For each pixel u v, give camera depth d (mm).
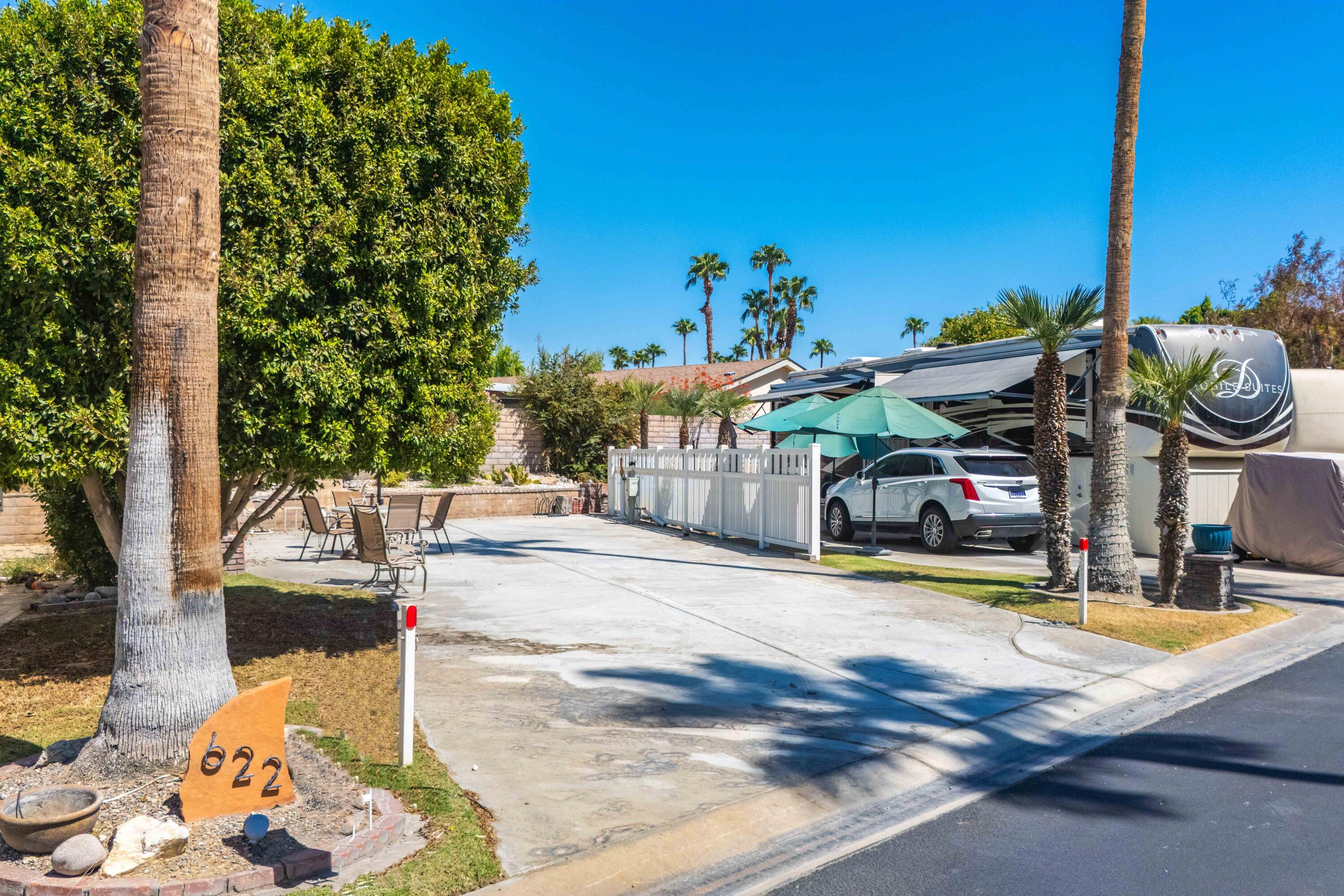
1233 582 10844
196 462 4488
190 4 4418
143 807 4055
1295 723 6203
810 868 4027
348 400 6359
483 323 7879
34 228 5156
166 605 4434
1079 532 15211
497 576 11555
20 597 9766
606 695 6352
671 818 4344
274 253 5930
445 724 5621
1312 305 30625
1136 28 9914
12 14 5848
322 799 4285
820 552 13750
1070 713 6316
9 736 5188
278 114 6082
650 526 18594
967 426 17438
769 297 67812
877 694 6520
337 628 8234
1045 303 10133
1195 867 4012
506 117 8453
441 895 3541
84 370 5547
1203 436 14305
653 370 38656
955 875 3951
